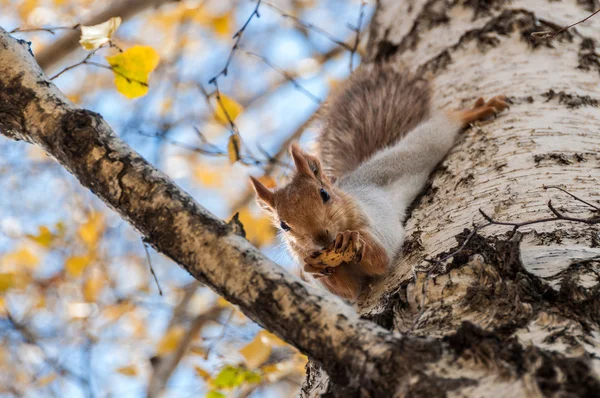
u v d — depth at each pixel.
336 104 12.12
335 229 8.56
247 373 9.76
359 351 4.17
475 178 7.26
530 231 5.91
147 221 4.90
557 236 5.78
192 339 12.55
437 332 4.73
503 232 6.08
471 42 10.01
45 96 5.48
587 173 6.77
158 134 10.87
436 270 5.40
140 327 14.66
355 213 8.58
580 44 9.21
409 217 8.30
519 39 9.56
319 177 9.41
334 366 4.23
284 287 4.47
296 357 10.80
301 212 8.75
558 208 6.25
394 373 4.03
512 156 7.32
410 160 9.40
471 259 5.23
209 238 4.72
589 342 4.21
